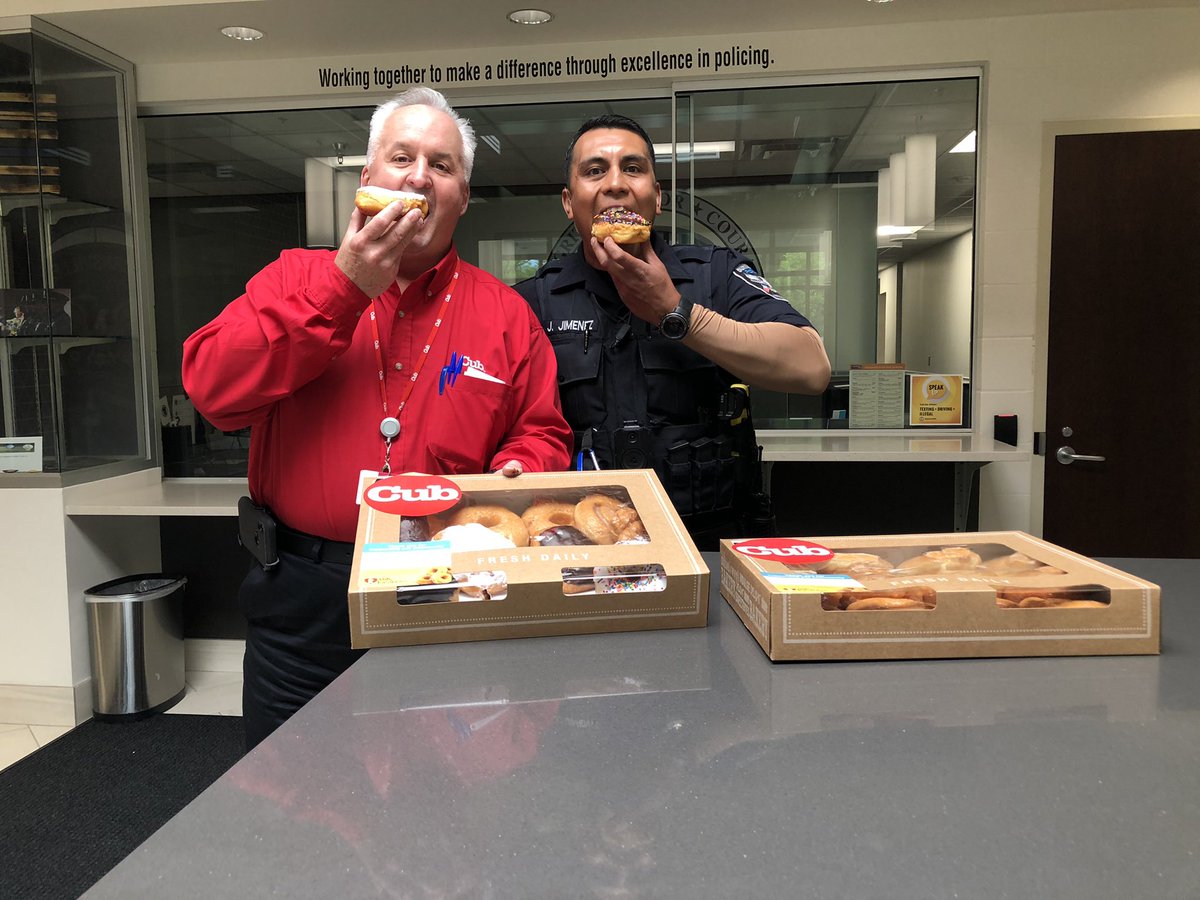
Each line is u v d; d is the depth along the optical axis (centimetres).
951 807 52
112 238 334
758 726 64
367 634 84
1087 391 330
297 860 47
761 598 81
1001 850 48
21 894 199
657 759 59
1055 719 65
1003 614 78
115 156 336
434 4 291
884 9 305
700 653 81
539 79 331
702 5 298
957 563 88
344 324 121
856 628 78
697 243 347
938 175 334
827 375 159
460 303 144
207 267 360
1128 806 52
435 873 46
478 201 353
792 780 56
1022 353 331
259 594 140
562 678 75
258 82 342
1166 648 81
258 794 54
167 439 361
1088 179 322
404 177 131
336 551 136
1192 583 107
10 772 265
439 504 96
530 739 62
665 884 45
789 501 337
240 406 124
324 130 353
